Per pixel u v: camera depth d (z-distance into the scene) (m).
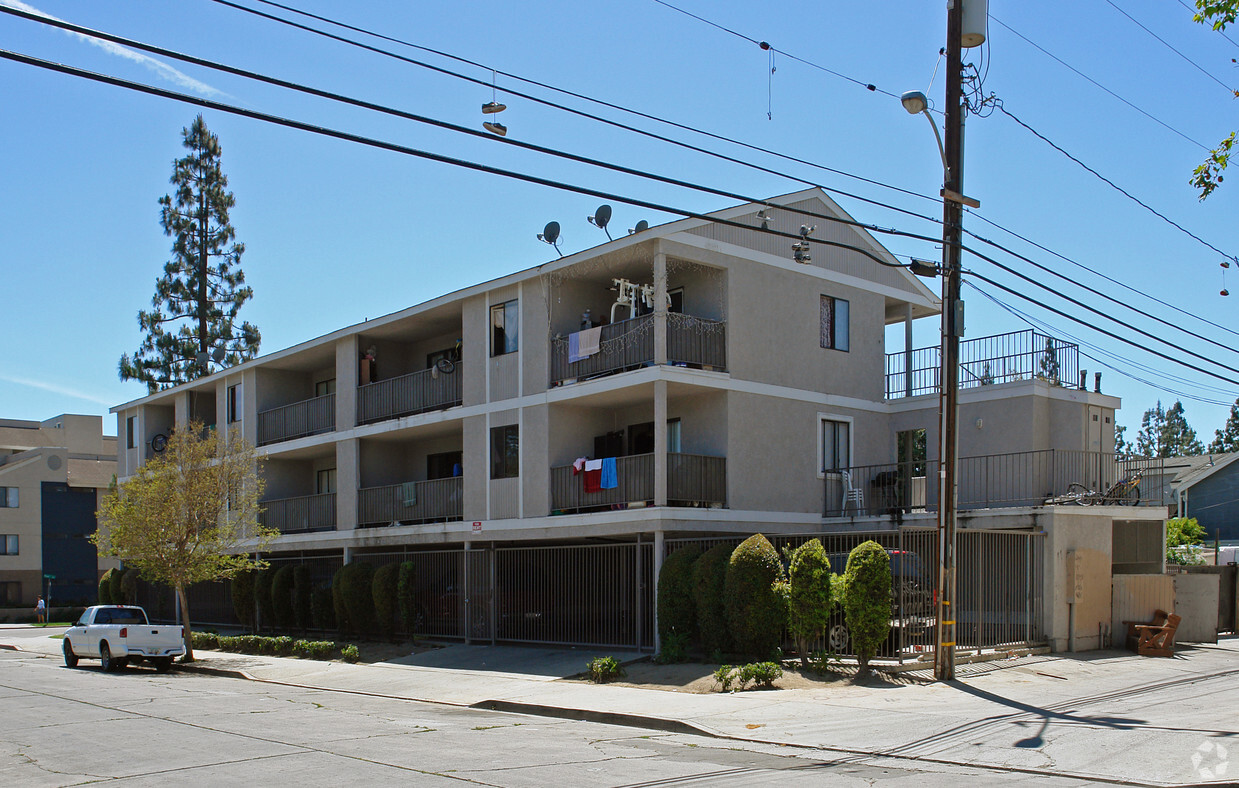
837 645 18.55
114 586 42.12
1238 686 15.97
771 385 23.83
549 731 13.77
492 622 24.80
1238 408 75.44
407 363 31.94
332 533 30.19
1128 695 15.03
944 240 16.80
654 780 9.91
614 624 22.14
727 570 18.91
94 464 64.38
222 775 10.43
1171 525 37.22
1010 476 24.05
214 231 54.19
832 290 25.70
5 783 10.17
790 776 10.12
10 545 58.78
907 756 11.29
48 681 21.92
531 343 24.58
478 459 25.69
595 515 22.42
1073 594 20.66
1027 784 9.62
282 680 21.83
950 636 16.75
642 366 22.19
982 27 16.91
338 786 9.73
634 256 22.91
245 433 35.56
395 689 19.47
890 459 26.56
